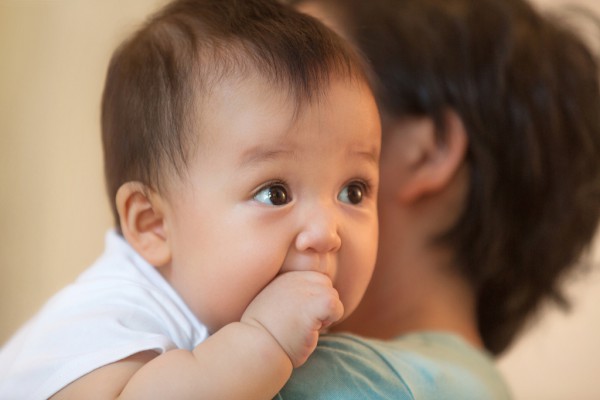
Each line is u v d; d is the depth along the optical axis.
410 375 0.72
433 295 0.99
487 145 0.98
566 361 2.05
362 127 0.71
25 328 0.80
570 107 1.04
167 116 0.70
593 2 1.91
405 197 0.98
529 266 1.03
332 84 0.69
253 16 0.74
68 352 0.65
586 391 2.04
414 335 0.92
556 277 1.09
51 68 1.99
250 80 0.68
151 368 0.60
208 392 0.59
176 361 0.60
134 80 0.75
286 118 0.66
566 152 1.03
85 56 1.99
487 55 1.00
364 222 0.72
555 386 2.05
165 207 0.71
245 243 0.66
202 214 0.68
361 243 0.70
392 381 0.70
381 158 0.98
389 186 0.99
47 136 1.99
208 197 0.67
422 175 0.98
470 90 0.98
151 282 0.71
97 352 0.63
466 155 0.99
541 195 1.01
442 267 1.00
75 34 2.00
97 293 0.71
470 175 0.99
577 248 1.10
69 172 1.99
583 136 1.04
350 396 0.66
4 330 1.94
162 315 0.68
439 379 0.75
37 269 1.97
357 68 0.73
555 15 1.20
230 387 0.59
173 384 0.59
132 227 0.72
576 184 1.04
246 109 0.67
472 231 0.99
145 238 0.72
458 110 0.99
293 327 0.62
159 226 0.72
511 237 1.00
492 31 1.02
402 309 0.98
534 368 2.06
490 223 0.99
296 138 0.67
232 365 0.60
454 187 1.00
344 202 0.71
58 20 1.99
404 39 0.99
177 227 0.70
